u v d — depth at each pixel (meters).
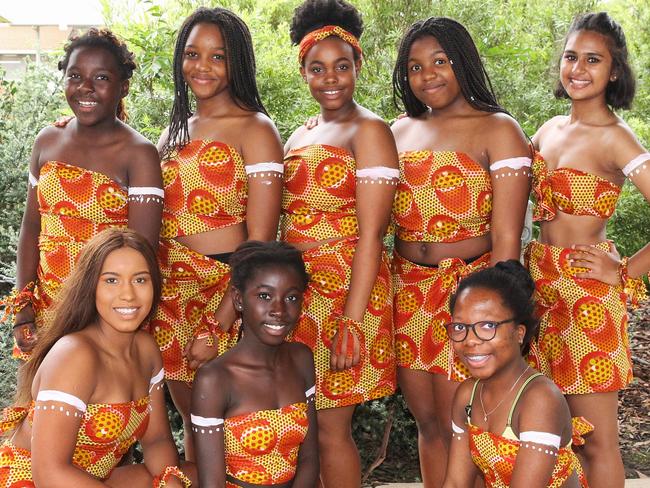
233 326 3.95
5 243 6.42
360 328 3.91
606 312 3.95
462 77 3.89
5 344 5.26
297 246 3.97
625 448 5.32
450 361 3.86
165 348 3.99
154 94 6.17
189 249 3.96
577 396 4.03
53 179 3.90
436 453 4.12
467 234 3.93
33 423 3.20
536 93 6.82
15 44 17.62
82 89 3.83
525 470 3.24
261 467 3.58
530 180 3.90
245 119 3.94
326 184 3.88
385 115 6.17
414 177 3.93
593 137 4.02
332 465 4.06
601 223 4.06
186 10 6.91
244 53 3.97
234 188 3.91
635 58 8.72
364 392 3.97
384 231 3.91
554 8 8.09
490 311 3.29
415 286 4.01
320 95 3.94
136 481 3.52
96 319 3.37
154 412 3.58
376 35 6.65
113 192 3.92
